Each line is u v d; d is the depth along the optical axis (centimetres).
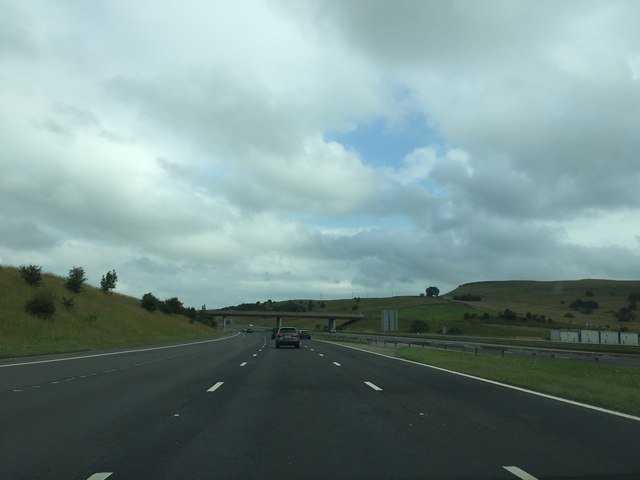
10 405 1325
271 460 816
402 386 1783
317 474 742
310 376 2150
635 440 938
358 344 6181
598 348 4734
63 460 811
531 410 1266
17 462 799
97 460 812
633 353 3778
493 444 913
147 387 1730
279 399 1476
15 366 2405
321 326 18150
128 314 7569
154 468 771
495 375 2077
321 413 1239
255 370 2439
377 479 719
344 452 865
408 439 958
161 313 10025
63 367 2400
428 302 19050
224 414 1224
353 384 1850
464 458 823
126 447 897
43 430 1030
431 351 3916
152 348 4519
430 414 1219
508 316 13375
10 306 4769
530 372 2177
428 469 763
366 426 1081
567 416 1180
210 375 2178
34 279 5703
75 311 5828
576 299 18875
